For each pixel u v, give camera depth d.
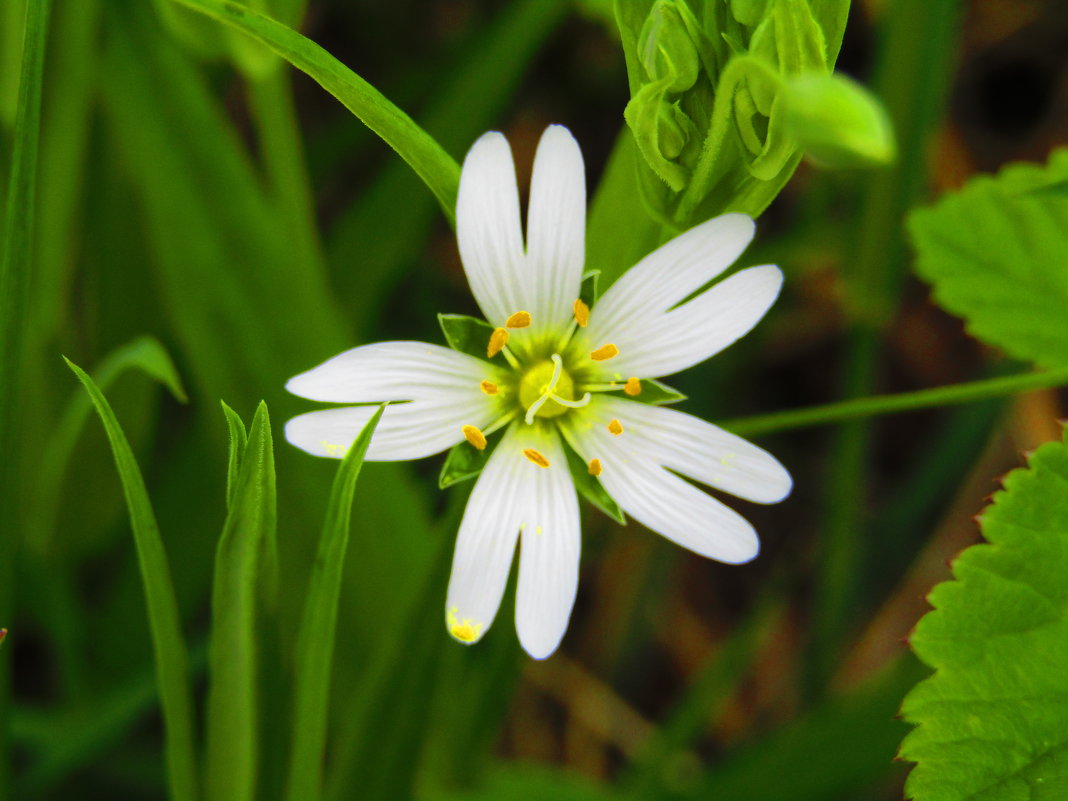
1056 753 0.11
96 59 0.14
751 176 0.11
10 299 0.11
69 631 0.15
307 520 0.14
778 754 0.14
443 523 0.12
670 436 0.11
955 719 0.11
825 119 0.09
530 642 0.11
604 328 0.11
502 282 0.11
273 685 0.12
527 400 0.11
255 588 0.11
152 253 0.15
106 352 0.15
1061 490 0.11
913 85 0.15
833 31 0.10
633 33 0.11
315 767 0.12
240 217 0.14
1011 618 0.11
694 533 0.11
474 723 0.14
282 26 0.10
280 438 0.14
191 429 0.15
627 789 0.15
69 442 0.14
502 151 0.11
